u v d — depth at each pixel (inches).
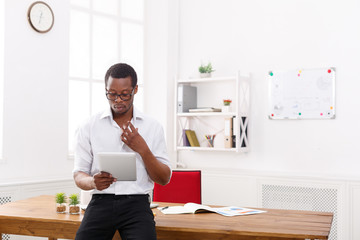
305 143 175.9
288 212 104.8
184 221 94.7
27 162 163.6
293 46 178.7
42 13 166.2
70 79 181.0
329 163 171.3
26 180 161.0
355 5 166.4
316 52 174.1
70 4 180.9
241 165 189.2
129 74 88.5
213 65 196.5
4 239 155.2
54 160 171.8
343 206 163.6
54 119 171.9
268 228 87.5
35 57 165.9
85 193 107.4
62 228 95.5
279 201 176.2
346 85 168.1
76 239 85.7
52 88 171.3
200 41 199.5
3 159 156.6
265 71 184.4
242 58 189.9
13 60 159.5
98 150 92.0
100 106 194.1
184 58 203.0
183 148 191.0
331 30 171.0
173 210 106.3
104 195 89.5
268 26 184.1
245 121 183.8
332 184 165.6
